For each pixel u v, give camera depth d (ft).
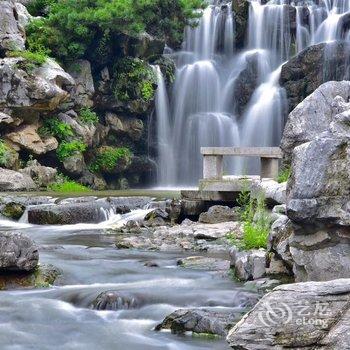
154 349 25.14
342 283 18.52
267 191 40.19
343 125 26.40
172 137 103.65
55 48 93.09
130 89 97.30
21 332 27.27
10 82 84.07
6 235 34.37
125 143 101.04
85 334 26.99
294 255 27.96
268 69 106.11
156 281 34.42
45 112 88.94
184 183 103.50
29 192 77.77
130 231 55.16
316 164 26.21
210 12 109.19
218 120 103.81
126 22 92.48
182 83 104.27
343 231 26.30
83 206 61.11
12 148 85.92
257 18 108.88
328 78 99.35
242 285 32.68
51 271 35.32
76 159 90.89
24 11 93.45
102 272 36.65
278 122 101.04
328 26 106.93
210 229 51.49
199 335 26.14
